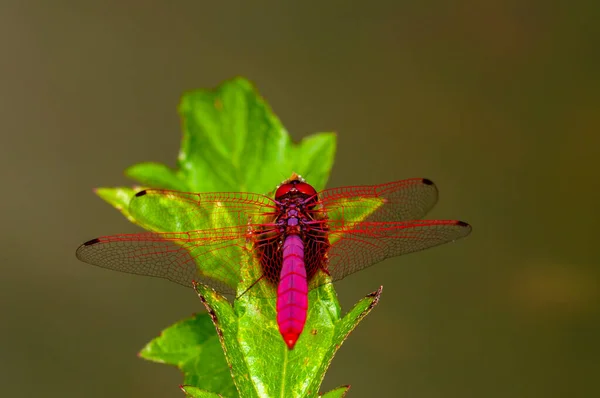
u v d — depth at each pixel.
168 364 0.43
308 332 0.43
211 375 0.43
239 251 0.43
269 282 0.43
